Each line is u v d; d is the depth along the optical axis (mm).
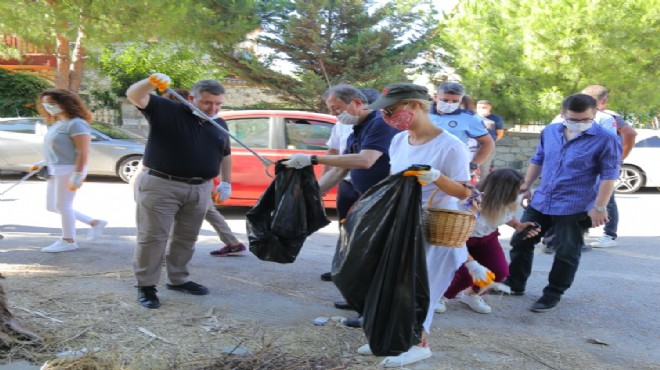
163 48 14883
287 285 5293
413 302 3275
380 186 3393
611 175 4785
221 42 14258
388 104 3418
